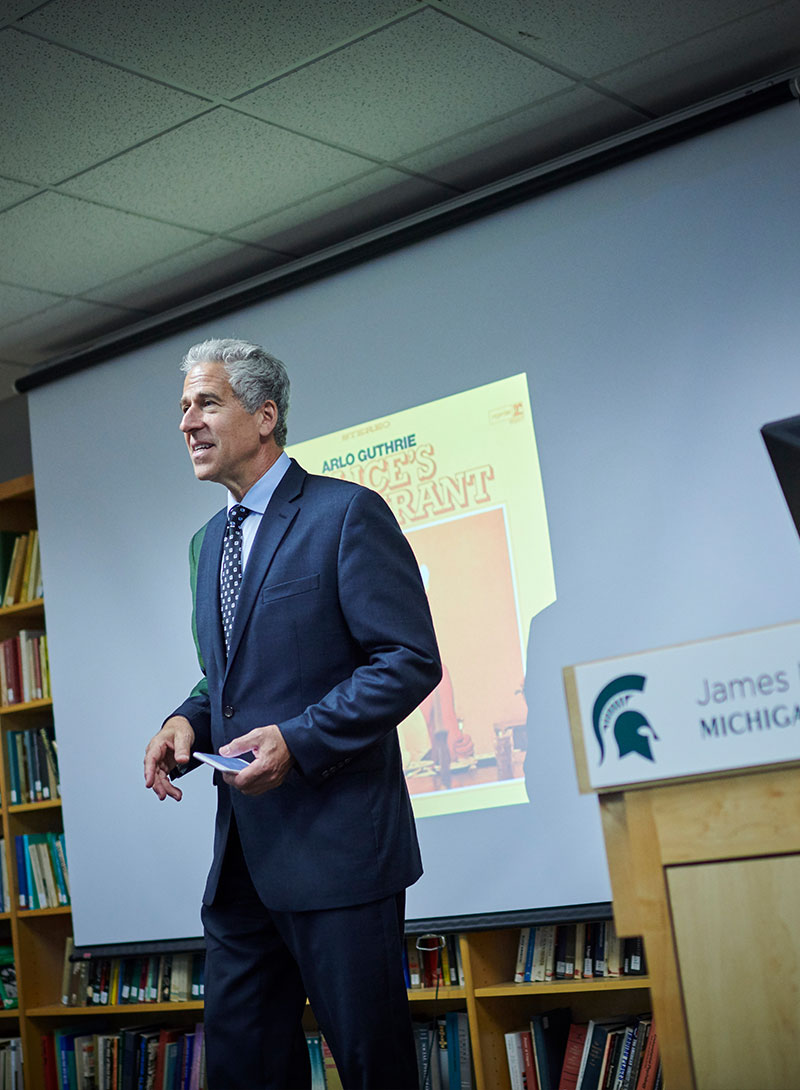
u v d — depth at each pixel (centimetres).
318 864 190
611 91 328
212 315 405
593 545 326
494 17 288
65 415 444
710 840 123
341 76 307
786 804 120
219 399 213
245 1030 202
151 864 402
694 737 122
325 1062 365
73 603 432
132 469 424
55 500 442
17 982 427
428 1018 373
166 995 397
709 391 311
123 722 415
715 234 313
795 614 294
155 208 365
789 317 301
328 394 381
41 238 376
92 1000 414
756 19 298
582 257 335
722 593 305
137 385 427
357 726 187
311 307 387
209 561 220
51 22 273
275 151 340
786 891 120
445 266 361
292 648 200
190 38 284
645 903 126
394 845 196
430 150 350
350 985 188
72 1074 414
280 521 208
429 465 358
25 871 437
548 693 331
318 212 380
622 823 130
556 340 338
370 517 204
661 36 303
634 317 325
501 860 335
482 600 344
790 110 304
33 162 333
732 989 121
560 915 323
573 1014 354
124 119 317
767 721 118
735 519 305
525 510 339
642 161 327
